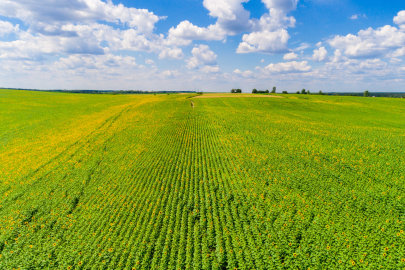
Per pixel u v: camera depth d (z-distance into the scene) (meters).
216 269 11.84
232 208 16.91
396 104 85.50
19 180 22.81
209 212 16.66
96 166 25.94
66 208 17.97
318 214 15.38
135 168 25.00
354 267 11.18
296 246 12.87
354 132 37.94
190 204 17.66
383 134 35.81
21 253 13.73
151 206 17.66
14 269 12.60
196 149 30.97
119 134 39.03
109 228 15.46
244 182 20.75
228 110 66.12
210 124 45.62
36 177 23.39
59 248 13.97
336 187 18.98
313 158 26.02
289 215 15.51
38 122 47.50
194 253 12.98
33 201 19.02
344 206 16.20
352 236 13.18
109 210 17.53
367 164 23.30
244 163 25.30
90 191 20.42
